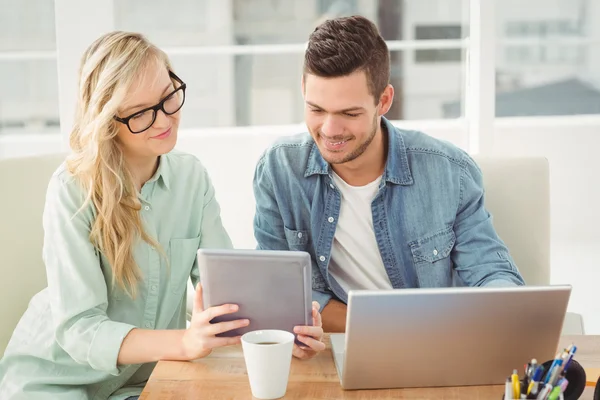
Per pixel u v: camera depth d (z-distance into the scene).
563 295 1.12
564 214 4.26
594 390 1.13
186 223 1.71
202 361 1.30
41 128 4.79
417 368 1.17
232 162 3.46
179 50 2.88
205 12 4.73
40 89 4.73
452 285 1.83
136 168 1.64
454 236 1.79
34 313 1.64
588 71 5.20
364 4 4.71
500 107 5.32
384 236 1.79
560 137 4.20
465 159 1.82
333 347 1.33
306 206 1.82
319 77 1.56
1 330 1.71
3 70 4.69
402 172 1.79
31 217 1.77
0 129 4.74
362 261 1.82
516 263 1.87
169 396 1.15
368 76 1.58
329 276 1.82
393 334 1.13
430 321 1.13
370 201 1.79
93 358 1.41
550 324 1.15
